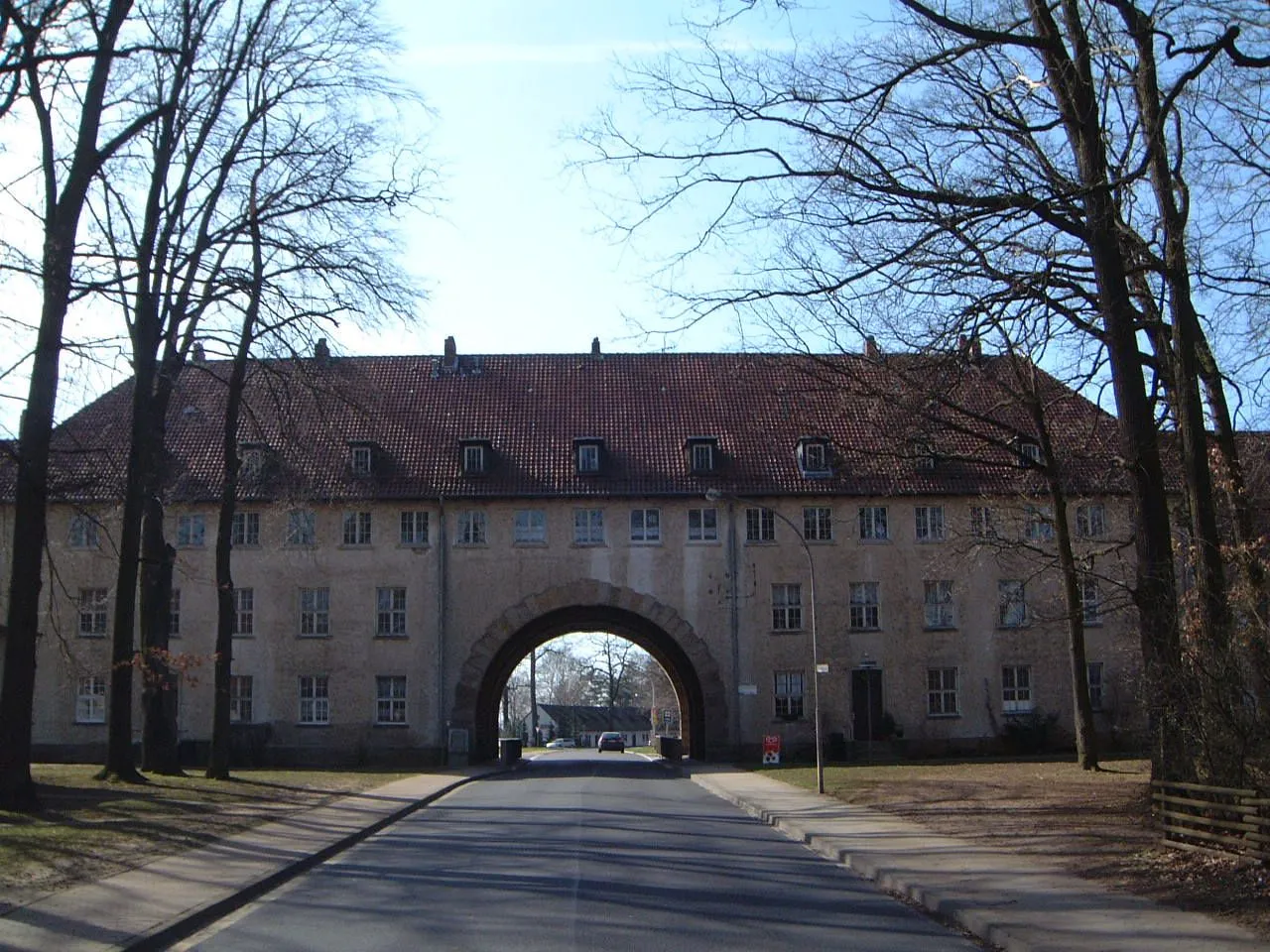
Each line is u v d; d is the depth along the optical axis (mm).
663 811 24422
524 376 50406
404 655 44531
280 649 44562
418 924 11445
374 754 44031
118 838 17047
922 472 45188
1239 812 13188
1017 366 20938
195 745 43281
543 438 46781
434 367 50906
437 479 45125
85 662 44188
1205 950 9641
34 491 19406
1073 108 17062
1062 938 10172
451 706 44250
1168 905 11781
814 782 30750
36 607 19500
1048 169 17797
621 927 11266
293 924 11578
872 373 20516
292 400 28312
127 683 26641
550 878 14508
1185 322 17766
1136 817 19234
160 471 29219
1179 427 18359
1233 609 15539
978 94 17094
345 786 29703
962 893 12648
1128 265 18625
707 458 45469
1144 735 17844
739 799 26609
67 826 18031
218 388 48719
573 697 144875
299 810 22844
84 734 44000
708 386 49438
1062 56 16625
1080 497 31516
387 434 46875
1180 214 18250
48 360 19531
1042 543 42844
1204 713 14500
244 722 44344
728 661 44500
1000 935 10500
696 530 45125
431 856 16922
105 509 32594
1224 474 20438
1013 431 24672
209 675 44469
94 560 44656
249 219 25484
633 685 120750
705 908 12414
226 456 30500
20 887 12977
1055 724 44438
